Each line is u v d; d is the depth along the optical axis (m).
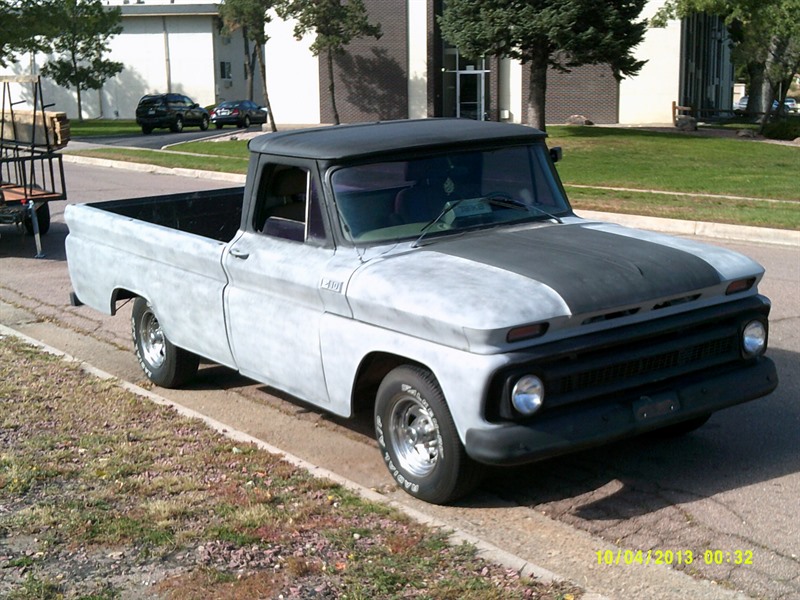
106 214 7.70
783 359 7.69
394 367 5.45
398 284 5.02
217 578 4.17
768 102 34.16
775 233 13.77
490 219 5.80
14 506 5.04
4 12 44.09
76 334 9.29
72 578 4.25
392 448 5.28
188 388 7.47
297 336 5.71
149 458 5.67
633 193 18.28
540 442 4.61
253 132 42.16
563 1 26.97
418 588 4.04
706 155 25.39
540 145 6.26
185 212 8.54
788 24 29.83
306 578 4.16
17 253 13.84
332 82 39.25
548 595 3.96
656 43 39.41
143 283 7.22
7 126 14.14
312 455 5.98
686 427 6.01
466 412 4.64
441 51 42.34
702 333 5.14
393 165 5.70
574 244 5.39
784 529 4.77
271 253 5.91
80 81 59.31
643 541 4.68
